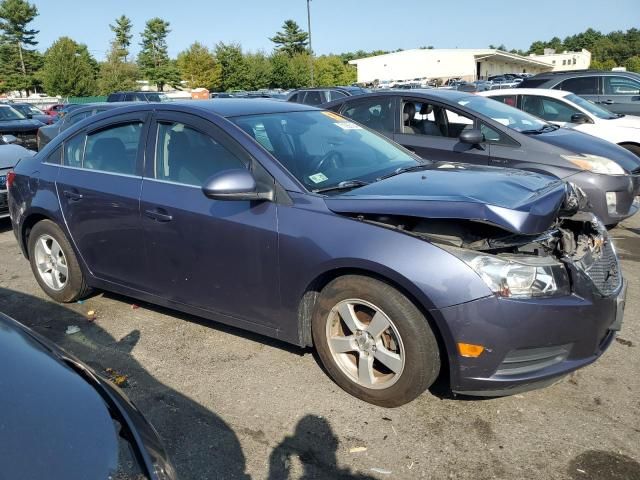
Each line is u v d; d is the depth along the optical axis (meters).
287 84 63.41
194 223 3.55
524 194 3.05
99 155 4.25
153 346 3.92
